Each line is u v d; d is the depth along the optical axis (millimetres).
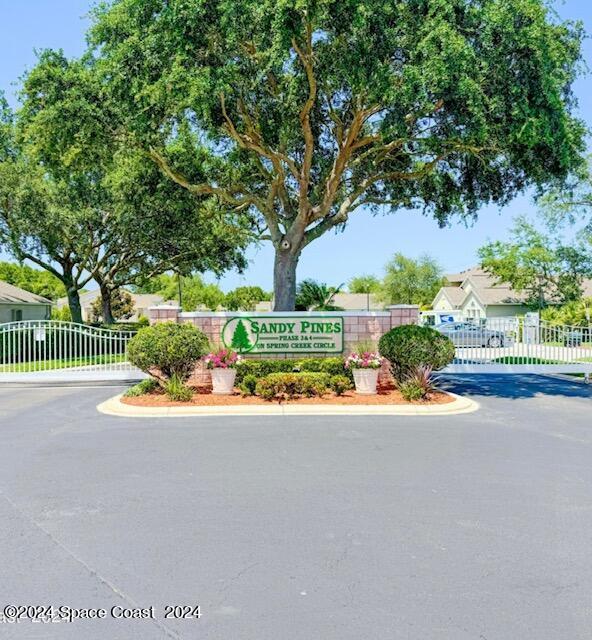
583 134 14469
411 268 65688
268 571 4312
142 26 12602
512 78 12195
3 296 33625
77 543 4836
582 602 3865
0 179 24484
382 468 7145
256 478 6711
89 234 28719
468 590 4023
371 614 3703
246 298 68625
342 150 16000
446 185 18406
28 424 10297
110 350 18312
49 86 14453
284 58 12352
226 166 18875
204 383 14742
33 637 3488
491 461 7520
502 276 37719
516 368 18656
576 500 5953
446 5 11367
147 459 7609
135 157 17125
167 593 3988
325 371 13898
